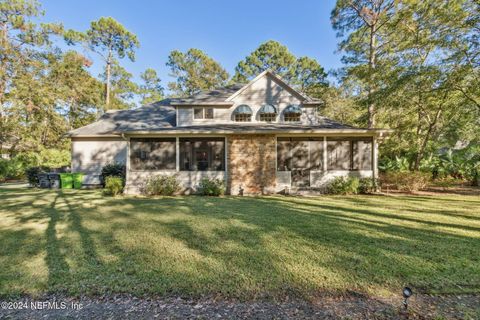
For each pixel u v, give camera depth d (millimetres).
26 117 23062
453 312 2707
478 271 3645
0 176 18781
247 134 12500
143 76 41469
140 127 15602
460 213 7520
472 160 15305
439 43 12023
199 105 14969
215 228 5938
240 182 12391
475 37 11016
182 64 38500
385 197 10969
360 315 2645
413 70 12445
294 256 4188
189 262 3953
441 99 13461
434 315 2654
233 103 15016
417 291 3125
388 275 3510
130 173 12344
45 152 22016
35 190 13602
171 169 12500
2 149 23562
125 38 32719
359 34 18547
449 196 11156
